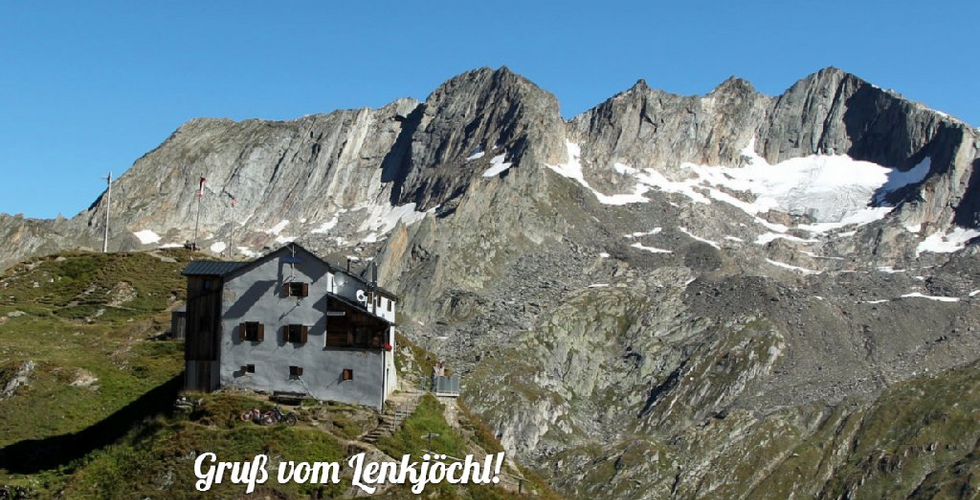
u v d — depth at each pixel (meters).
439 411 111.69
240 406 98.31
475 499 100.25
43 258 187.38
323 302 102.31
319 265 103.00
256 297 103.31
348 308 102.19
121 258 187.12
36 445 106.12
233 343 103.12
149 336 146.38
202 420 97.44
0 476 98.44
